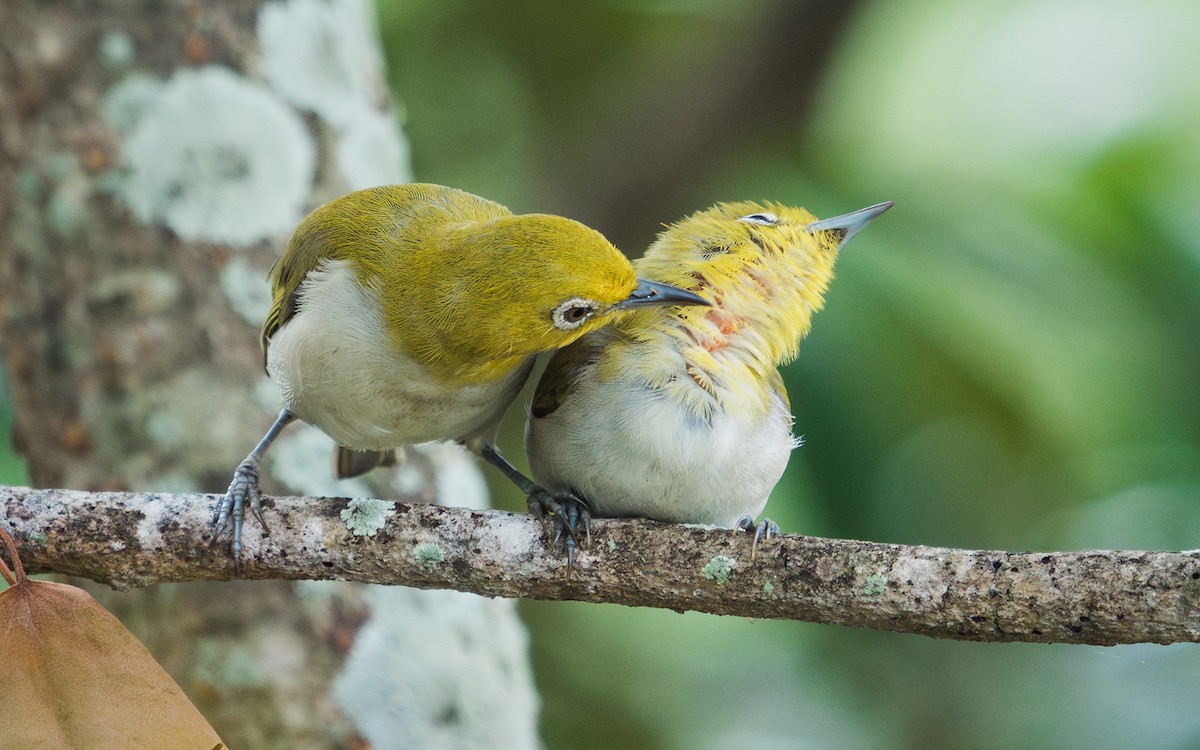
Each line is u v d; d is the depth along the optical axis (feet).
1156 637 21.12
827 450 39.70
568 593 25.03
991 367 40.14
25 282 35.60
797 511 40.04
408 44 50.52
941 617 22.43
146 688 21.81
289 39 37.17
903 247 41.42
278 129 36.40
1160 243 42.24
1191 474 44.29
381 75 39.99
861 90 53.06
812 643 50.90
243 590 33.47
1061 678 49.32
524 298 27.63
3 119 36.09
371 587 34.17
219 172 35.83
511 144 51.93
